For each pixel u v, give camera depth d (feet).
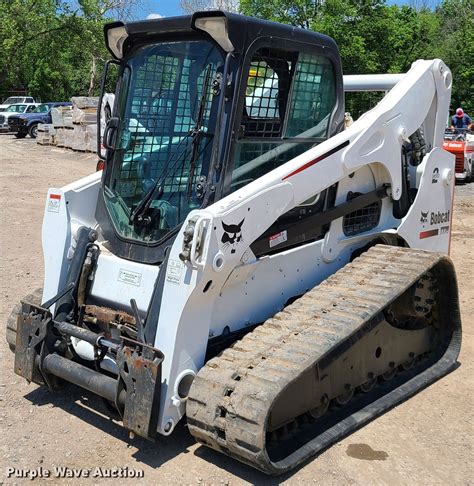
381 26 103.30
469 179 54.13
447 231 19.86
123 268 13.76
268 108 14.11
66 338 14.15
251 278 13.80
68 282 14.47
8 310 20.65
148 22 13.94
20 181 49.32
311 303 13.92
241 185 13.70
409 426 14.38
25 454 12.84
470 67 124.88
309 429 13.73
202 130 13.41
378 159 16.12
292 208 14.16
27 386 15.85
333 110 15.66
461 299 23.62
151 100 14.44
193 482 11.96
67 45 139.74
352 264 15.62
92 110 72.18
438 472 12.58
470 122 56.65
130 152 14.78
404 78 17.88
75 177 52.37
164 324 12.42
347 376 14.44
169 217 13.64
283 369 11.68
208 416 11.69
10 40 133.39
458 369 17.56
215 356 13.17
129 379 12.14
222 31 12.82
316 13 106.42
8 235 31.55
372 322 14.98
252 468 12.45
